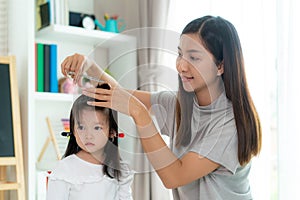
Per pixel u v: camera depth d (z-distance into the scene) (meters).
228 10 2.38
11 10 2.67
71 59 1.42
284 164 1.98
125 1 3.14
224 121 1.42
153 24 2.77
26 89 2.51
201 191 1.48
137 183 2.60
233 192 1.52
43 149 2.68
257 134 1.51
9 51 2.70
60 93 2.61
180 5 2.67
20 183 2.40
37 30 2.73
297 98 1.96
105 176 1.40
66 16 2.68
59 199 1.38
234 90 1.45
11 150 2.41
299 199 1.95
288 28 1.99
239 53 1.46
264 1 2.18
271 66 2.16
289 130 1.97
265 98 2.16
